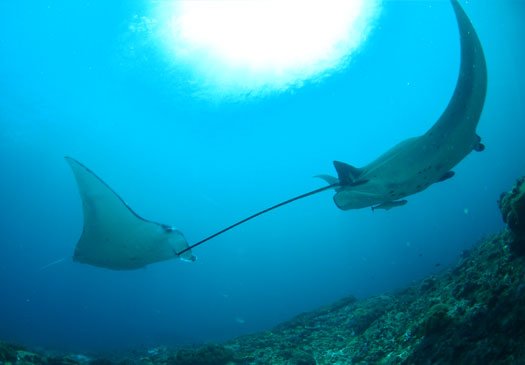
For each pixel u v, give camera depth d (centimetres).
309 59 1731
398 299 672
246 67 1717
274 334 655
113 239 482
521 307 259
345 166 395
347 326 614
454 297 406
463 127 331
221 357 475
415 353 332
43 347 1308
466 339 285
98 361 490
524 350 229
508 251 393
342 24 1582
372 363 399
